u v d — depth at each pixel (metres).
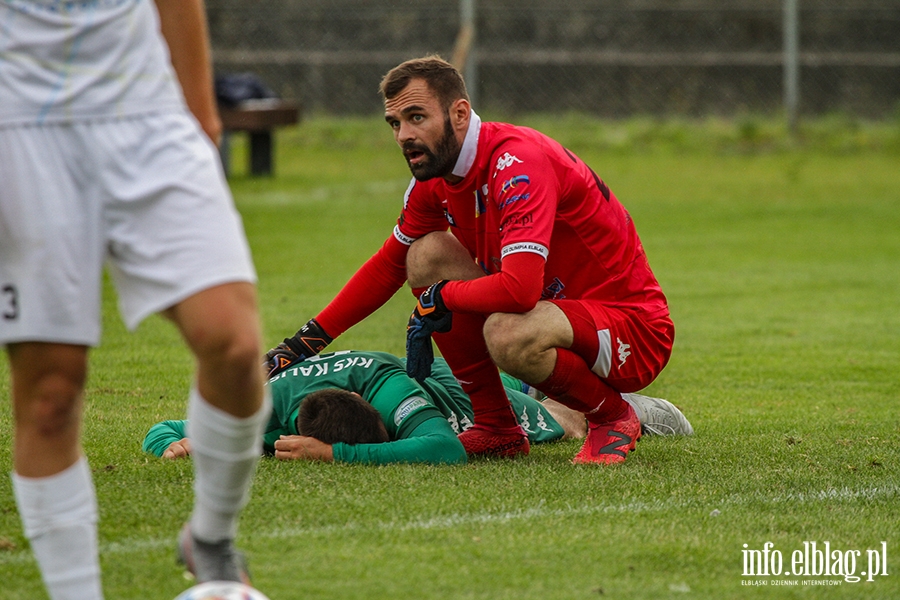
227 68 65.25
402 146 12.47
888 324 24.03
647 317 12.91
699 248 36.03
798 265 32.84
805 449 13.60
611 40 66.62
